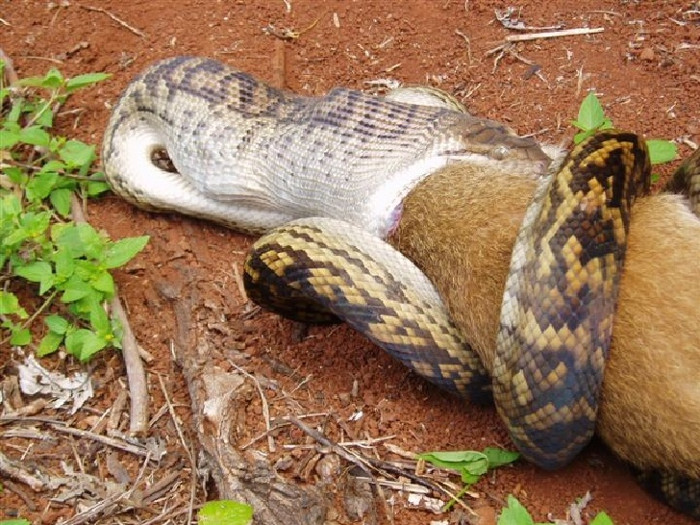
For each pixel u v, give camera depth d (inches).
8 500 53.7
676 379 48.3
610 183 50.6
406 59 70.0
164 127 63.6
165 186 63.1
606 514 51.2
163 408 56.6
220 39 71.2
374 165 58.3
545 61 68.2
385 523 52.3
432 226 54.7
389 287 54.1
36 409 56.4
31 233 58.6
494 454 53.2
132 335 58.2
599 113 59.7
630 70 66.9
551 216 50.3
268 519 51.5
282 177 60.9
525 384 49.9
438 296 54.8
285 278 55.1
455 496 52.7
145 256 62.2
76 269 57.8
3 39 71.2
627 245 50.3
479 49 69.5
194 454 54.6
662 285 49.3
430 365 53.7
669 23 68.4
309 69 70.1
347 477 53.2
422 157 57.4
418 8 71.8
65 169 64.4
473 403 55.4
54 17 72.2
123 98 64.6
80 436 55.6
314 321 58.2
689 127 64.2
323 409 55.8
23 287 59.9
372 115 59.4
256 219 62.9
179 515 53.2
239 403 55.6
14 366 57.6
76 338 57.2
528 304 49.8
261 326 59.0
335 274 54.2
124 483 54.2
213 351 57.8
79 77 65.4
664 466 50.4
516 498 52.6
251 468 52.9
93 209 64.6
